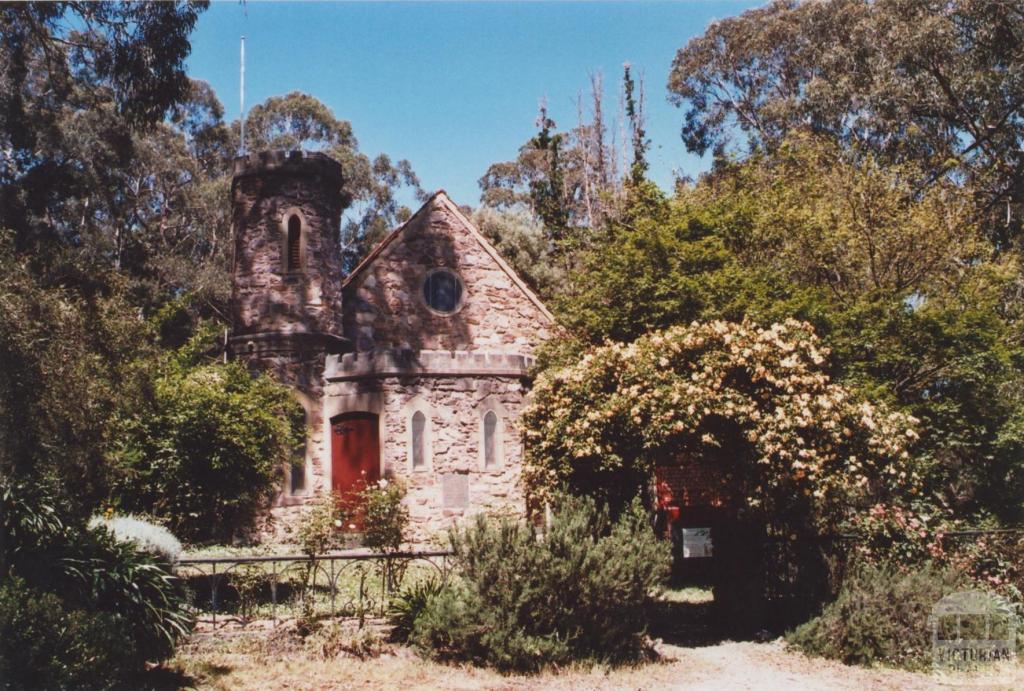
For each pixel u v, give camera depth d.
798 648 11.90
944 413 17.28
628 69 34.78
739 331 13.27
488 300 26.00
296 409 19.06
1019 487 17.30
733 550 13.64
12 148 23.98
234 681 9.54
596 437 13.03
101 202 34.72
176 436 14.34
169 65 21.22
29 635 7.92
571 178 37.56
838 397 12.66
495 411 21.39
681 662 11.27
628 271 19.78
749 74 42.00
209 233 46.03
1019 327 21.11
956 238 20.84
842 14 34.75
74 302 11.12
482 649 10.61
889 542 13.09
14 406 9.71
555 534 11.12
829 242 20.06
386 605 12.50
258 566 13.09
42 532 9.21
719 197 24.00
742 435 12.77
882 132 32.38
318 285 22.80
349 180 47.22
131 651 8.67
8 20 20.41
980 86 28.00
